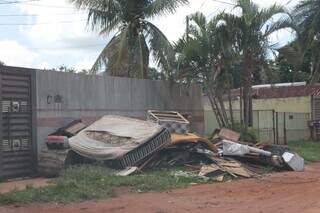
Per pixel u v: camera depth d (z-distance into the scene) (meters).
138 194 12.98
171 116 19.31
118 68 23.70
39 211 10.80
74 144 16.05
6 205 11.38
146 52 24.25
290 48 23.44
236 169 16.81
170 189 13.81
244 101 23.44
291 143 29.67
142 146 16.02
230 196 12.80
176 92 23.16
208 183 15.20
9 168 15.65
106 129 16.70
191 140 17.45
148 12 24.08
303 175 17.30
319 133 33.44
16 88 16.03
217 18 22.25
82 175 14.16
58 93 17.44
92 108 18.75
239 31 22.30
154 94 21.91
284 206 11.42
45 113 16.94
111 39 24.55
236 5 22.19
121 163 15.62
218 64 22.47
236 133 20.77
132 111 20.67
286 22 22.75
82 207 11.23
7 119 15.68
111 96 19.67
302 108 36.34
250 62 22.94
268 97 37.88
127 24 24.48
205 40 21.88
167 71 22.62
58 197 12.03
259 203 11.81
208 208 11.16
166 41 23.31
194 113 24.38
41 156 16.34
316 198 12.49
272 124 29.73
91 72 24.16
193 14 22.38
